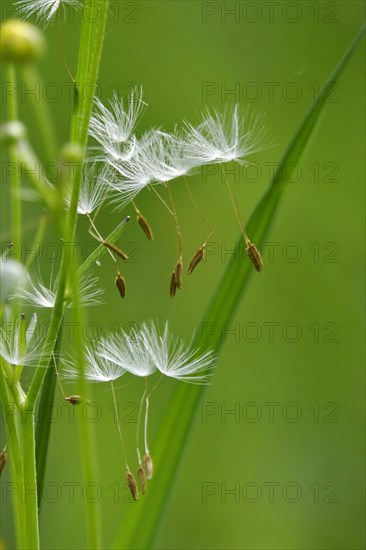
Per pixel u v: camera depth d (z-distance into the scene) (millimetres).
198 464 602
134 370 382
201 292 598
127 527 399
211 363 399
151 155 376
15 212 367
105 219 574
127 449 563
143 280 589
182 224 597
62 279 367
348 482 604
